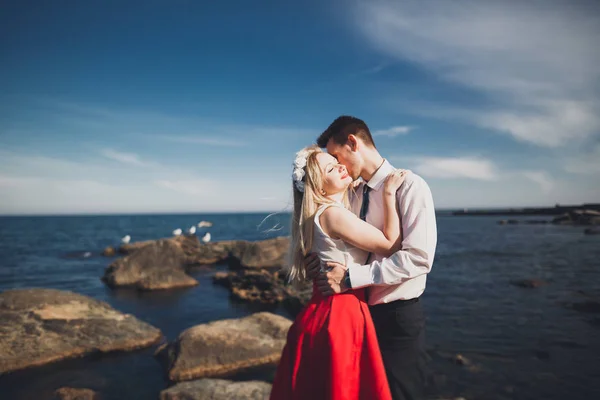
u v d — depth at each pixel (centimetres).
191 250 2142
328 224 206
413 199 200
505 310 954
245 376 575
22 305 740
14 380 554
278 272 1320
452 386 520
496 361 609
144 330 740
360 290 208
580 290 1176
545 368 581
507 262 1898
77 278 1580
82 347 653
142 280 1351
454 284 1323
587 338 724
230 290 1259
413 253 194
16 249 2969
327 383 189
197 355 590
